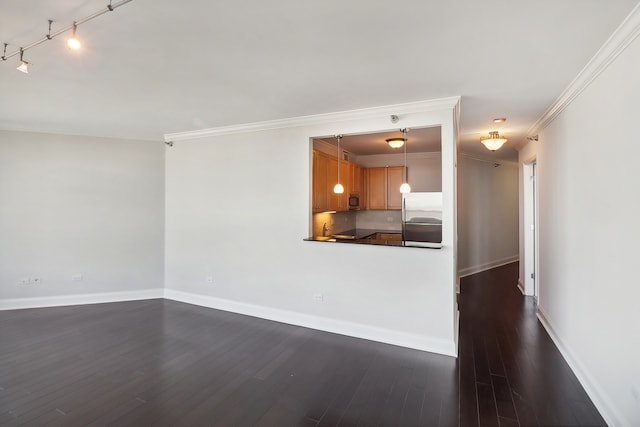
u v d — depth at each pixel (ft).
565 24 6.24
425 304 11.05
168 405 7.93
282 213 13.69
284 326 13.15
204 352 10.77
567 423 7.27
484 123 13.75
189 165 16.06
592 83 8.27
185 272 16.26
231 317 14.14
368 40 6.93
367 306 11.96
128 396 8.29
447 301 10.76
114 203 16.39
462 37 6.77
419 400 8.13
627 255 6.61
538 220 14.47
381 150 20.43
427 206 12.62
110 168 16.34
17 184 15.15
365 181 21.93
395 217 22.40
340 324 12.42
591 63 7.79
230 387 8.71
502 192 25.67
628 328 6.59
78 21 6.22
